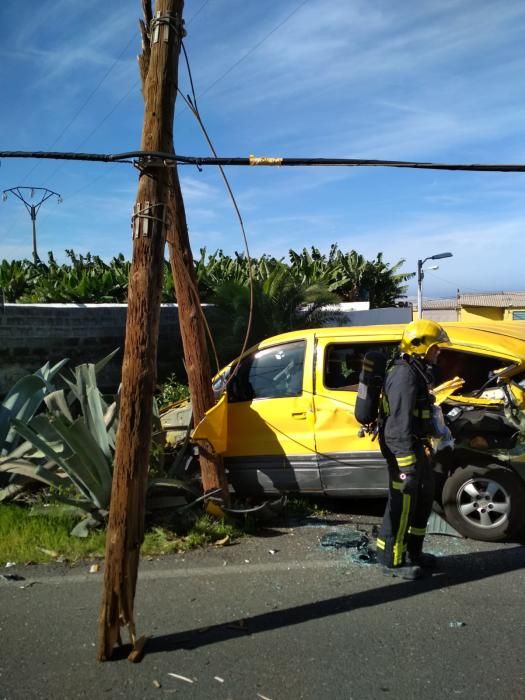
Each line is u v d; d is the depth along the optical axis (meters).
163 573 4.74
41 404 7.25
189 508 5.85
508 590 4.34
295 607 4.15
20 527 5.47
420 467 4.50
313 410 5.78
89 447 5.36
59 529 5.41
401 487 4.48
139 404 3.58
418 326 4.48
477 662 3.45
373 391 4.57
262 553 5.13
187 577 4.67
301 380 5.93
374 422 4.64
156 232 3.74
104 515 5.50
